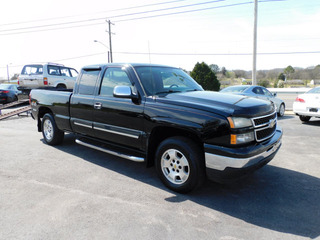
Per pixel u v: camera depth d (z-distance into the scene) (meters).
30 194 3.23
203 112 2.97
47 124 5.72
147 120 3.42
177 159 3.26
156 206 2.95
